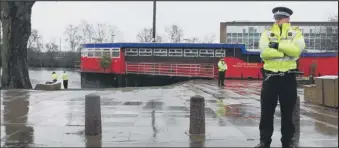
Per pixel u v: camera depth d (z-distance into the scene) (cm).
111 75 3553
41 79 4941
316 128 869
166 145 707
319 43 7819
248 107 1269
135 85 3488
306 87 1402
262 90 671
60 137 773
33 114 1088
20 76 2469
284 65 639
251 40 8469
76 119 994
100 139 753
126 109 1200
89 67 3666
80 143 723
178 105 1313
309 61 3309
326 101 1242
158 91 1988
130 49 3500
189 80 3234
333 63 3300
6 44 2436
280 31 636
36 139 758
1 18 2434
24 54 2505
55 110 1177
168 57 3425
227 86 2423
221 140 744
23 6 2417
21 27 2452
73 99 1521
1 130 846
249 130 841
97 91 1980
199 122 790
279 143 717
